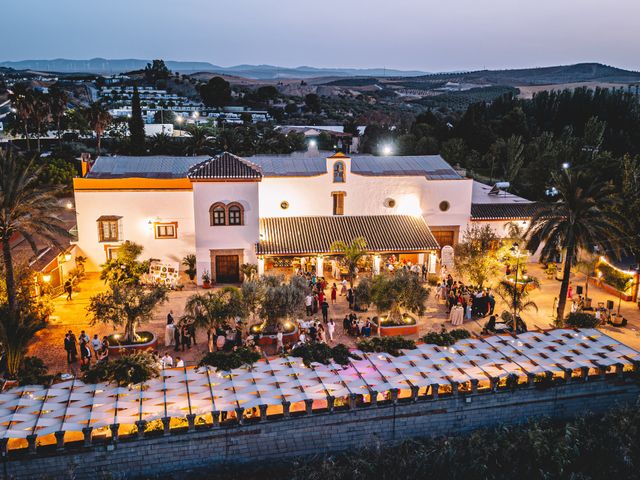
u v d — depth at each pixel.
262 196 43.53
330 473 22.17
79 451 21.31
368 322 32.22
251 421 22.98
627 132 105.50
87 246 42.59
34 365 27.33
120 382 23.61
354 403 24.06
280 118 194.25
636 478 22.98
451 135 105.25
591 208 33.69
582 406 26.94
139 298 30.11
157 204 42.47
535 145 84.88
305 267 42.91
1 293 31.45
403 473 22.86
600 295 40.12
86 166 44.84
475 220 46.09
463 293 36.22
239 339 29.83
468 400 25.36
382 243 42.28
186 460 22.62
